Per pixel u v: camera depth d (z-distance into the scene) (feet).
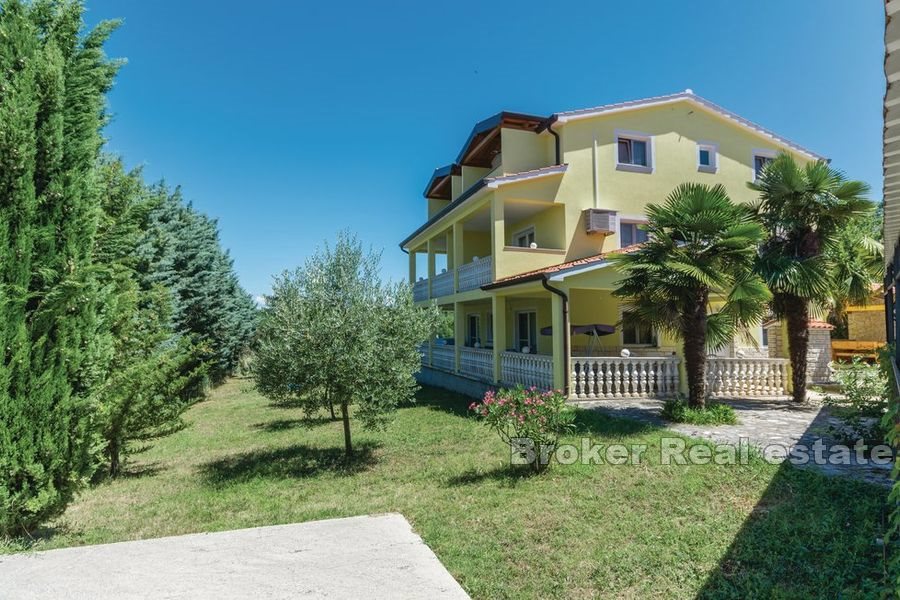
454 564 14.20
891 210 17.97
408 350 27.78
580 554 14.53
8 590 12.69
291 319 25.68
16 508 15.38
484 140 58.44
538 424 22.54
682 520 16.60
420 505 19.66
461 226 58.34
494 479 22.36
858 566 12.62
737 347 53.11
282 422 44.09
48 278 15.44
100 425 18.30
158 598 12.21
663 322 32.19
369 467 26.53
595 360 39.96
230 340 81.61
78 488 16.94
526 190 48.32
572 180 49.80
